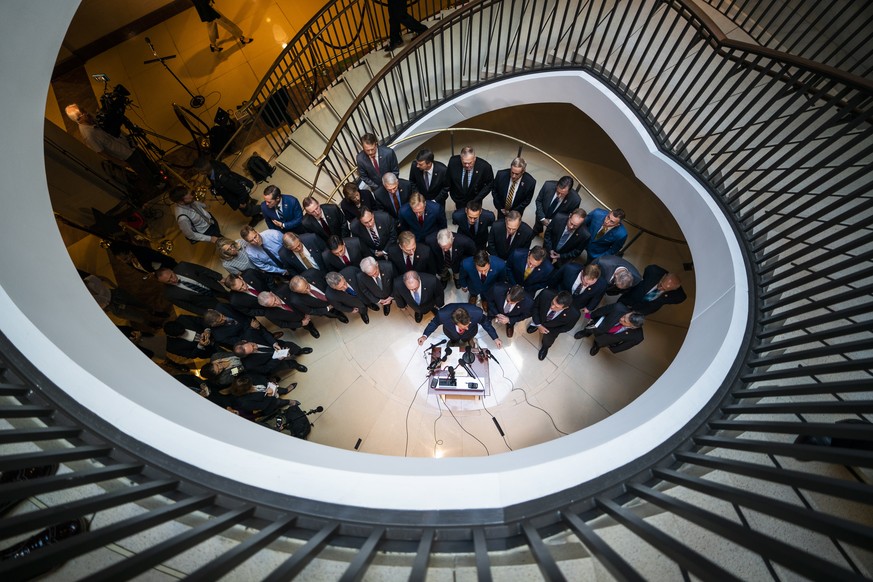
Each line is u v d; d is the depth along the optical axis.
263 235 5.61
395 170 5.82
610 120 5.37
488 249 5.82
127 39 9.18
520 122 8.34
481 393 5.43
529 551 2.19
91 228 6.56
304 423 5.52
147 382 2.90
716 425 2.68
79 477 1.89
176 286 5.52
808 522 1.45
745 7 5.60
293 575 1.70
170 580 2.08
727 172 4.15
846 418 2.87
